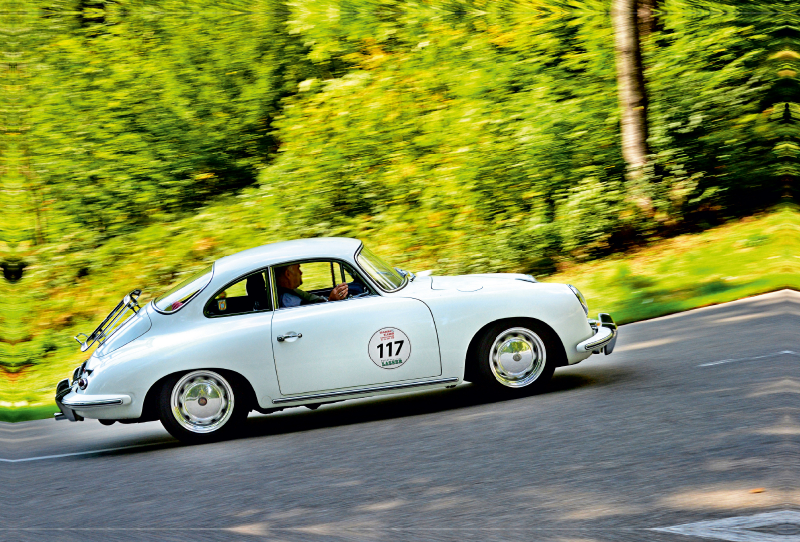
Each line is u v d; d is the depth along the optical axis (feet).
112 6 49.60
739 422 17.11
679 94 46.68
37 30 48.91
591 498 14.03
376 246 44.37
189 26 49.83
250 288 21.61
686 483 14.15
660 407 18.99
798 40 46.83
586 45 47.32
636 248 42.50
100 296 44.37
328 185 46.44
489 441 18.07
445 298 21.24
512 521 13.46
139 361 21.02
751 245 39.47
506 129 45.65
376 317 20.97
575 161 45.27
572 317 21.38
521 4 48.39
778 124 46.03
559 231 43.24
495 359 21.35
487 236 43.62
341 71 49.78
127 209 48.26
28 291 44.34
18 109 48.24
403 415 22.08
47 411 31.50
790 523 12.12
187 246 46.21
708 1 48.88
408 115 46.78
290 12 49.60
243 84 49.93
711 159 46.19
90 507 17.08
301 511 15.10
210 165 49.42
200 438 21.43
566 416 19.19
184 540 14.28
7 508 17.71
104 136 48.78
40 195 47.67
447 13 48.49
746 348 24.17
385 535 13.46
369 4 49.14
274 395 20.99
